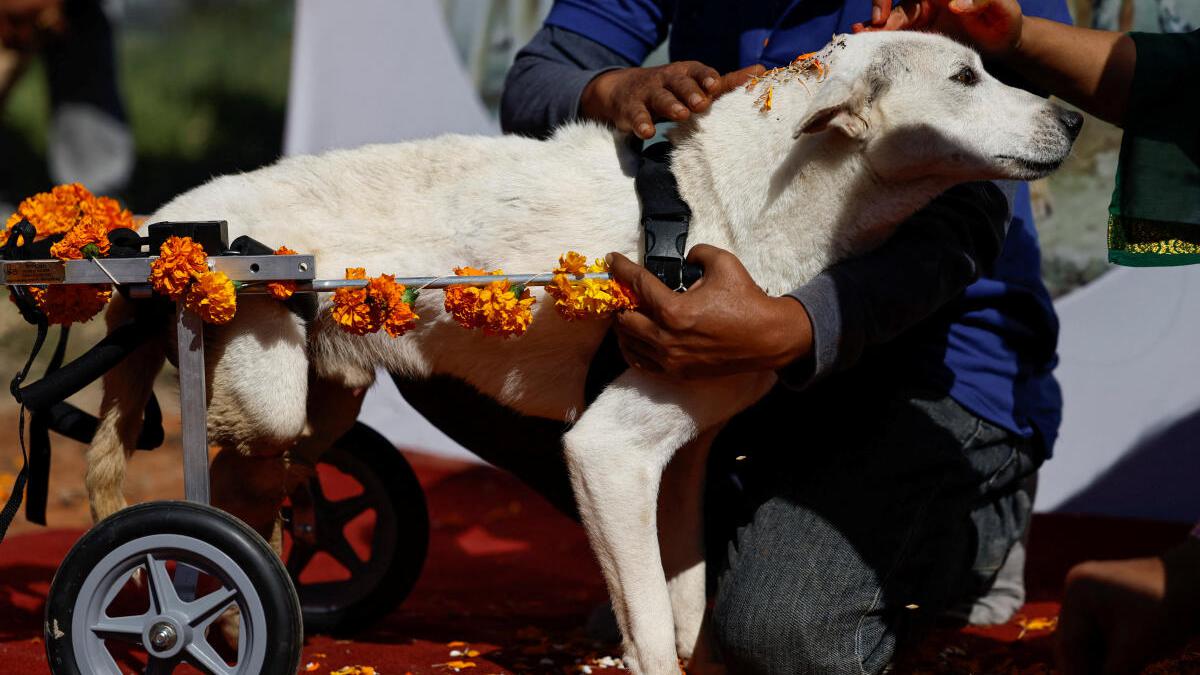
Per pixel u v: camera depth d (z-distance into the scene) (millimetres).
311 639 3328
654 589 2613
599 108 2926
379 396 5715
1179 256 2457
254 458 2812
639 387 2621
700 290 2422
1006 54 2572
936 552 2861
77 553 2285
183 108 12711
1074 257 4723
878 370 2934
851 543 2713
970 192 2822
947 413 2895
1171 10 4418
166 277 2346
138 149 11281
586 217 2713
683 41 3273
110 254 2412
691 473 2865
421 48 5586
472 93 5539
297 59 5730
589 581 4148
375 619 3395
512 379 2877
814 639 2646
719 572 2932
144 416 2938
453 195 2803
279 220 2779
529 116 3166
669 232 2617
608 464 2607
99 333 6895
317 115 5703
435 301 2766
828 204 2629
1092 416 4734
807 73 2670
